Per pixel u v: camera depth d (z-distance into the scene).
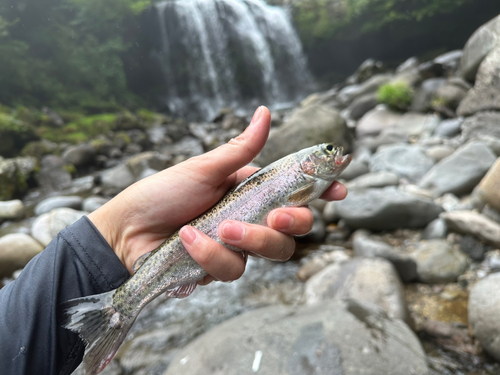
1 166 1.59
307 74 4.24
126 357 0.52
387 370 0.34
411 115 1.50
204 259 0.22
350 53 4.15
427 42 3.81
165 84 4.14
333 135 1.24
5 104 2.99
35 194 1.63
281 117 2.61
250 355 0.37
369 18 3.76
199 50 4.04
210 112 3.94
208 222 0.23
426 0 3.39
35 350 0.19
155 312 0.63
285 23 4.16
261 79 3.95
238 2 3.98
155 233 0.26
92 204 1.23
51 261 0.20
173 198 0.26
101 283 0.21
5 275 0.79
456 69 1.71
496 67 1.06
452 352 0.43
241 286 0.67
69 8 3.67
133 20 3.99
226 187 0.28
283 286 0.65
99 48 3.74
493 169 0.64
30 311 0.19
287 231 0.23
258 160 1.33
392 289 0.50
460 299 0.53
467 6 3.31
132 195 0.25
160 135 2.69
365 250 0.64
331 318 0.40
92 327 0.20
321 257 0.71
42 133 2.43
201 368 0.37
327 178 0.23
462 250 0.62
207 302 0.64
